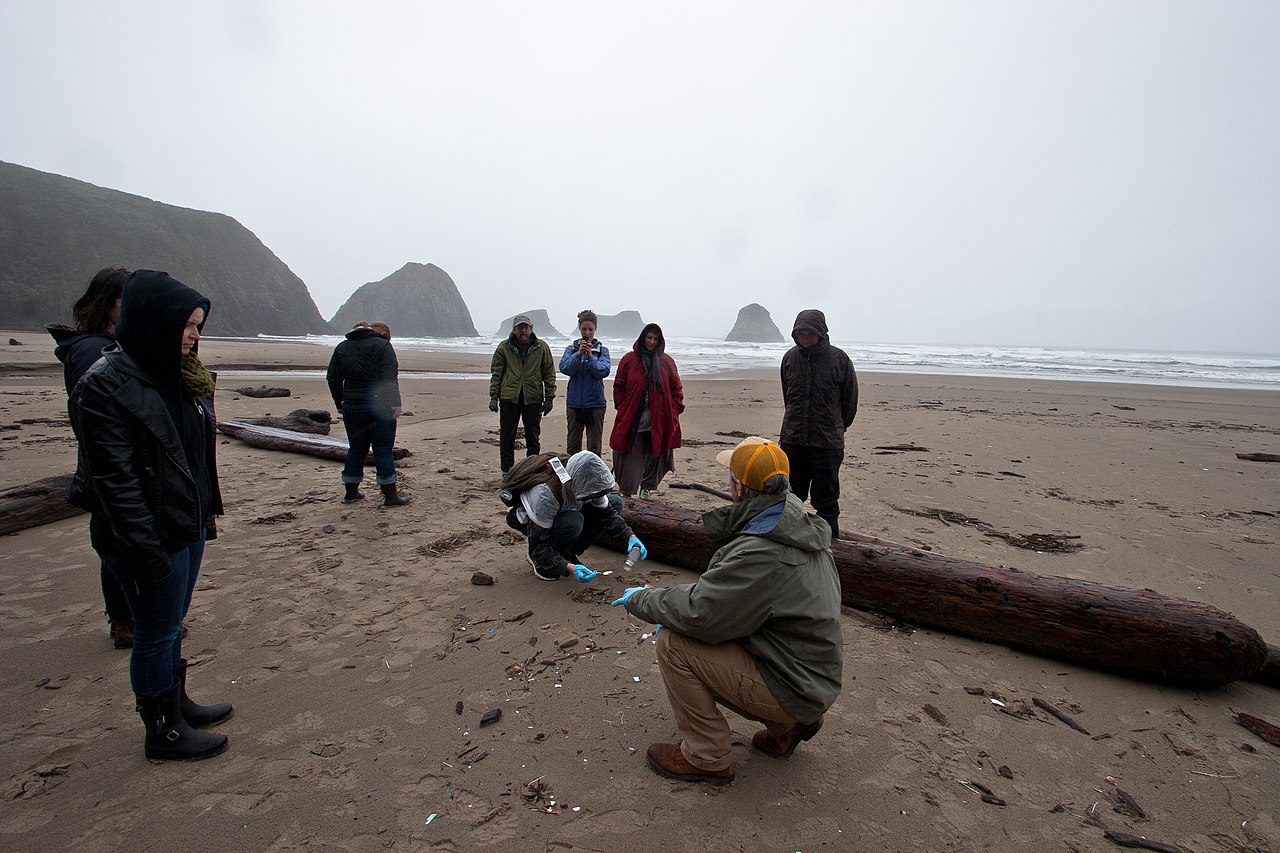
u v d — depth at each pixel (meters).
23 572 4.30
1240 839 2.29
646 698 3.04
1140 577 4.68
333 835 2.17
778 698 2.32
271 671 3.20
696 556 4.57
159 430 2.28
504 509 6.08
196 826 2.20
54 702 2.89
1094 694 3.22
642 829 2.24
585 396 6.72
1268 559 5.11
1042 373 34.97
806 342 4.91
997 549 5.19
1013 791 2.51
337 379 5.88
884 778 2.55
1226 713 3.11
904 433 11.46
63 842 2.11
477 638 3.57
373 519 5.66
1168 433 12.28
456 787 2.42
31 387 14.81
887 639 3.72
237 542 4.99
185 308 2.29
